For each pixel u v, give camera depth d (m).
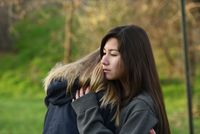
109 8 14.46
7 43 23.62
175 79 17.59
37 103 16.34
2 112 14.28
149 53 2.95
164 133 2.96
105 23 14.40
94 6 14.66
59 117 2.99
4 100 17.27
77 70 3.06
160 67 16.55
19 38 23.94
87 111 2.88
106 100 2.92
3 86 19.61
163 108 2.96
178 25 15.02
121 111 2.89
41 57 21.72
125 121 2.85
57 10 18.09
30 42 23.42
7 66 21.89
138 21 14.53
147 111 2.80
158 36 14.94
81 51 15.75
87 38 15.23
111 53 2.92
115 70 2.91
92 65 3.07
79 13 15.87
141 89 2.93
